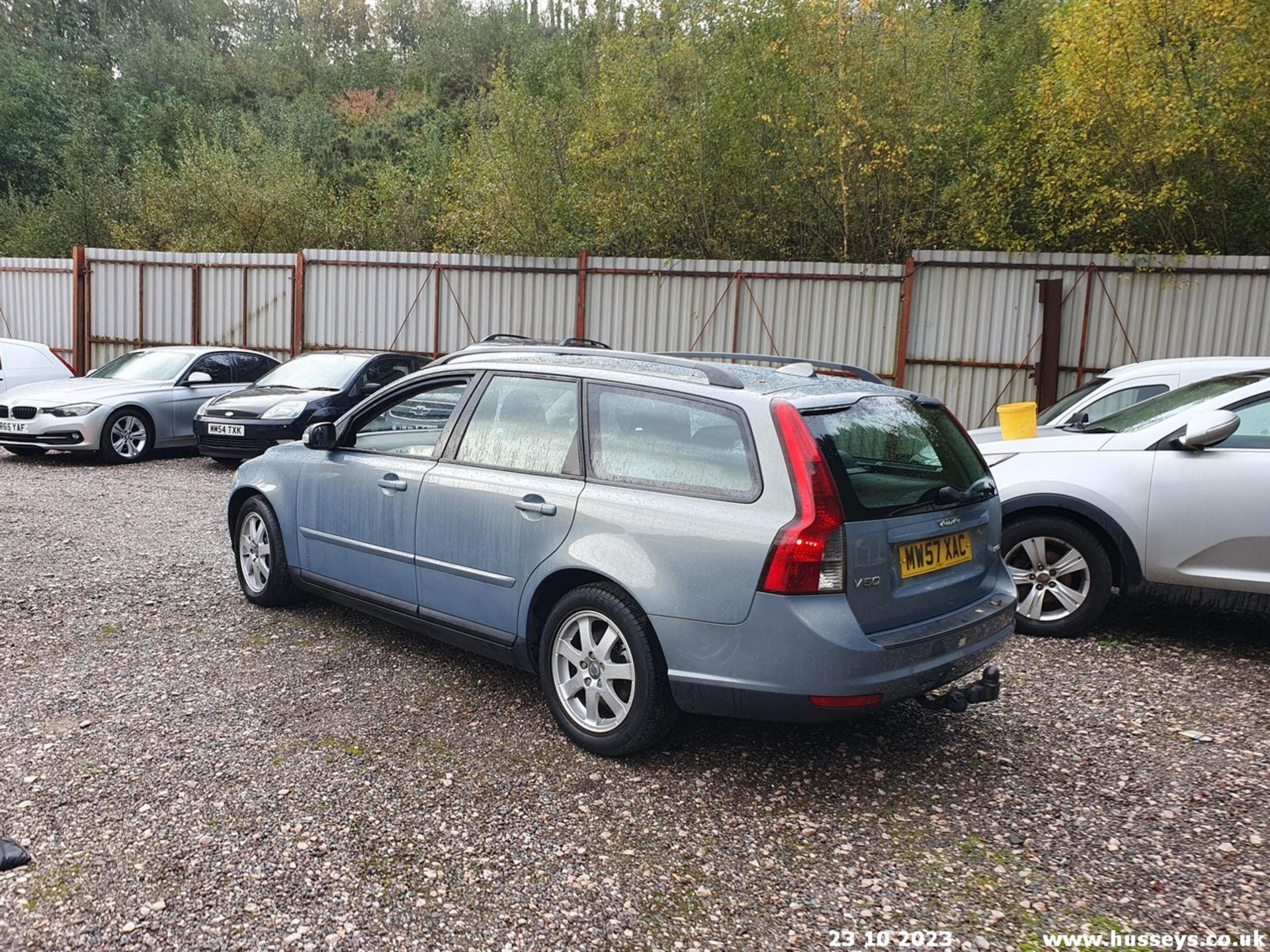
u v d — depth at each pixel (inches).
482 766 135.7
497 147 639.1
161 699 156.2
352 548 179.9
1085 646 198.7
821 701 119.5
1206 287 472.4
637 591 130.3
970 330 504.4
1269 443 187.2
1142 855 115.6
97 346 670.5
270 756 136.6
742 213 605.9
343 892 103.3
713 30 582.9
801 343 532.1
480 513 153.2
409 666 175.8
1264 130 469.4
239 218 802.2
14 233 959.6
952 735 151.3
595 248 626.5
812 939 98.1
